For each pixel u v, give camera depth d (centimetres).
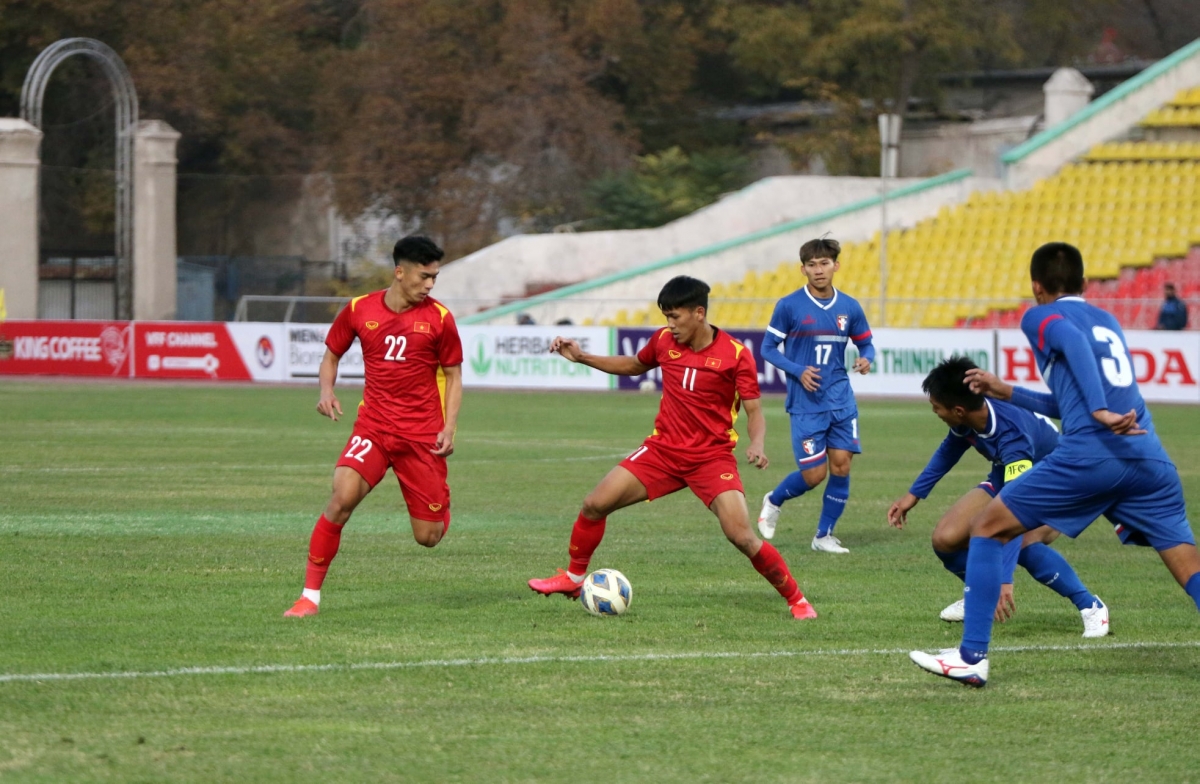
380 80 15775
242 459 5850
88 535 3750
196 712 1994
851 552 3688
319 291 16462
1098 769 1791
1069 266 2228
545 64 15462
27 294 13400
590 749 1845
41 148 17062
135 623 2594
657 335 2767
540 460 5953
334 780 1708
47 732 1884
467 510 4403
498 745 1856
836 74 16662
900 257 12256
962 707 2080
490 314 12044
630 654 2389
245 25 17112
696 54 17650
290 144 17350
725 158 16012
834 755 1834
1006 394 2272
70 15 16450
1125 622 2736
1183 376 9081
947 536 2612
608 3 15750
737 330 10344
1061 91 13788
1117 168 12675
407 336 2708
